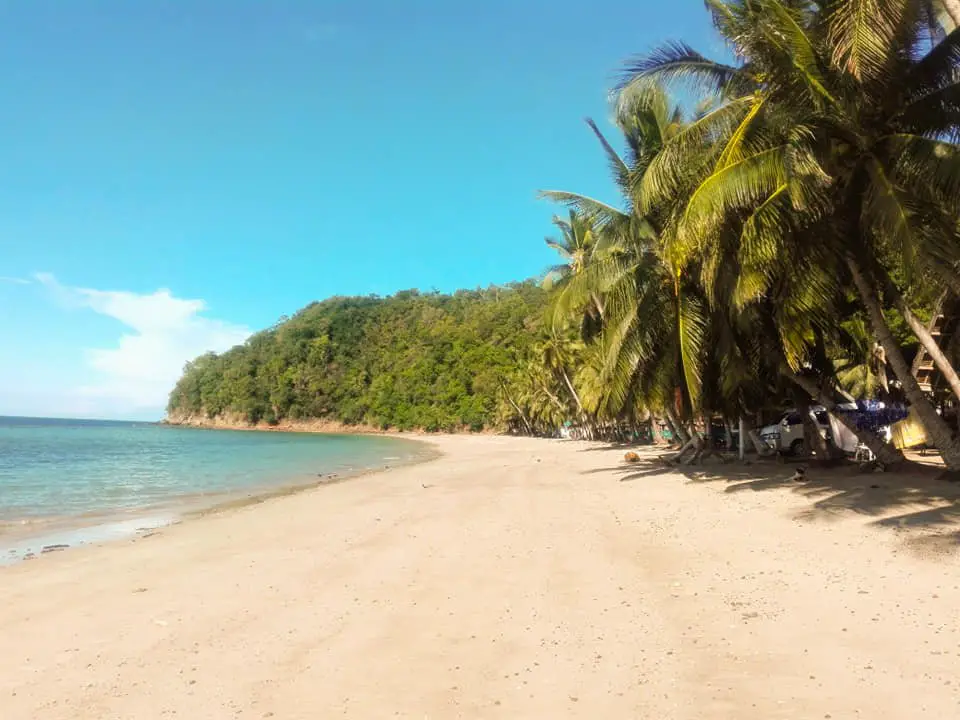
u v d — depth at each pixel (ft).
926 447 63.98
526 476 73.72
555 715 13.80
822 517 33.73
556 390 228.22
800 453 71.05
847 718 12.89
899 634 17.21
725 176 36.70
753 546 28.96
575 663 16.72
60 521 50.14
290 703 15.03
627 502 46.14
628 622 19.77
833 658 15.97
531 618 20.65
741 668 15.74
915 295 48.32
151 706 15.23
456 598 23.40
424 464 112.88
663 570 25.85
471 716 13.96
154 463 126.31
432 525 40.14
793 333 41.60
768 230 37.37
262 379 506.07
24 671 17.81
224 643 19.57
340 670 16.97
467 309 475.31
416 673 16.56
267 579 27.71
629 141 61.67
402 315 527.81
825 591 21.49
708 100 48.08
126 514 53.83
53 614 23.50
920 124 37.09
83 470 108.06
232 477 93.04
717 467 66.18
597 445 164.35
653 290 57.93
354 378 476.95
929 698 13.53
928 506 33.14
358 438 332.19
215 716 14.51
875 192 36.86
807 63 36.27
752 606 20.57
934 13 38.29
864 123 38.06
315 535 38.65
